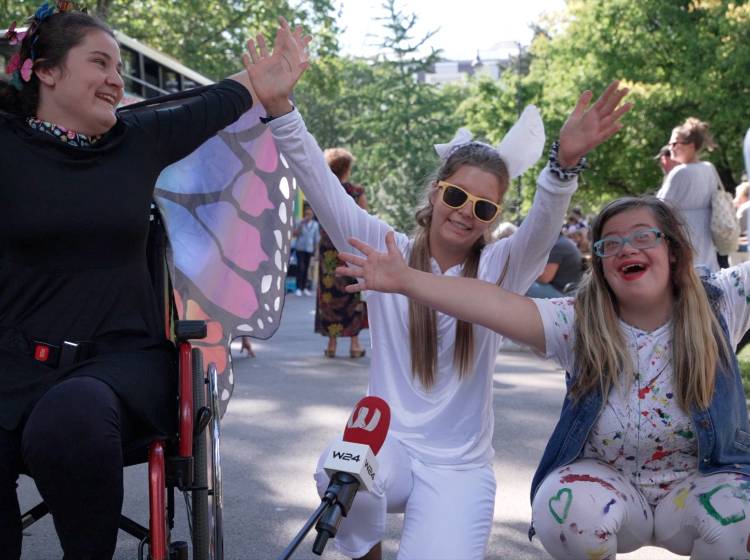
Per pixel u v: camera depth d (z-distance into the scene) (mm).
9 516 2736
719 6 25375
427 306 2965
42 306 2947
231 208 3957
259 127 3947
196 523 3066
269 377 8711
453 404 3186
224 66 28844
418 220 3406
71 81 2996
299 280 22812
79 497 2607
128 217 3021
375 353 3277
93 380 2752
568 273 9898
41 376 2857
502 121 34312
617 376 2936
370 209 56875
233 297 4008
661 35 27516
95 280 2988
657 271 2914
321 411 7133
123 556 4148
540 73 34031
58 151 2992
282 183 4023
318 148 3363
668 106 27250
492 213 3215
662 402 2934
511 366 9414
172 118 3236
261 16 28469
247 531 4484
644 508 2977
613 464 3039
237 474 5438
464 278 2984
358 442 2385
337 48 30594
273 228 4043
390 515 4715
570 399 3023
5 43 3143
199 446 3074
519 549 4258
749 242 3252
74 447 2584
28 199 2932
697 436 2910
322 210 3377
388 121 56656
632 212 2941
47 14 3029
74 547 2631
